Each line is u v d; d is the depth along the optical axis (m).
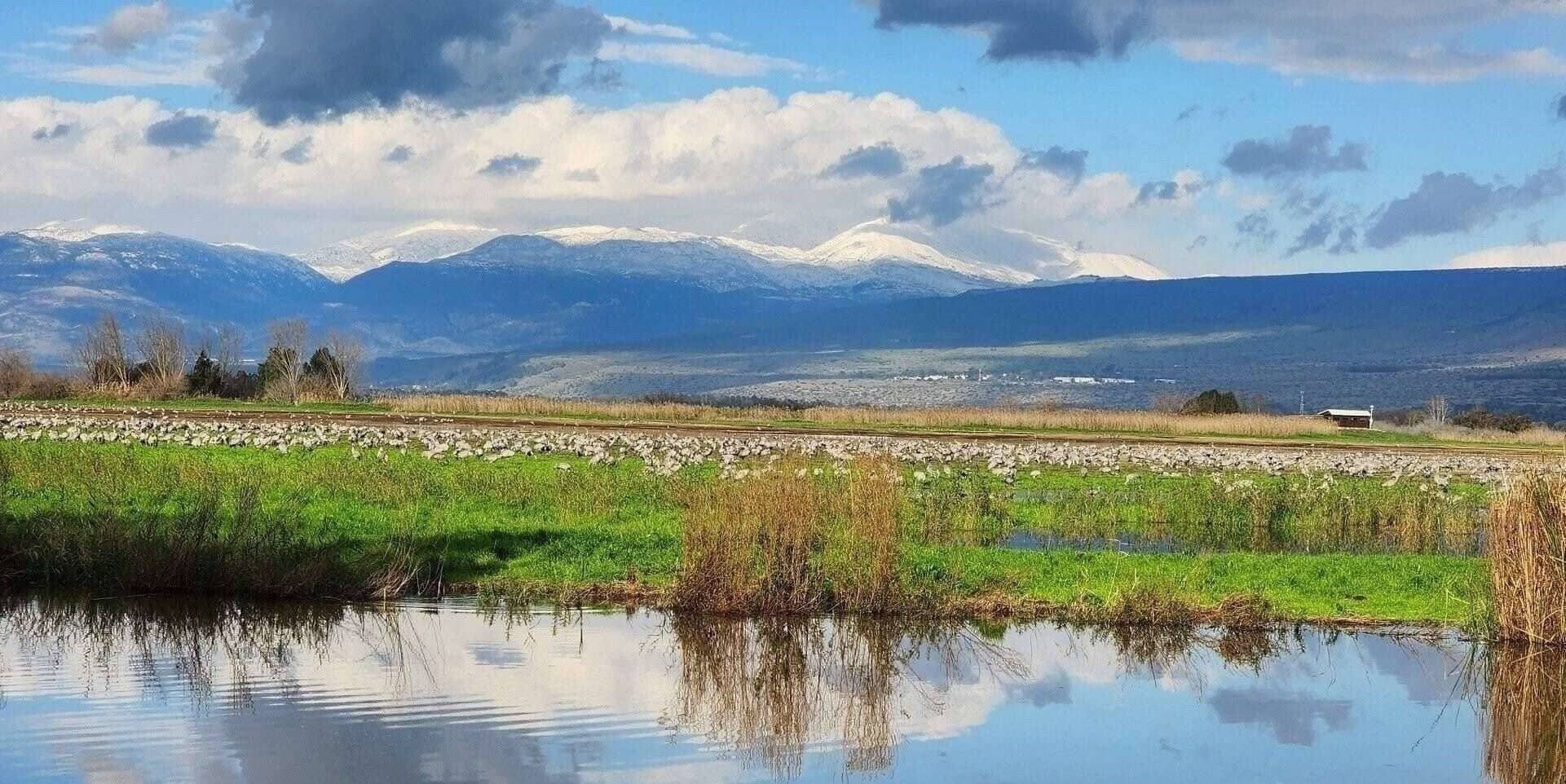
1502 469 61.03
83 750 19.22
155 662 23.86
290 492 38.84
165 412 85.06
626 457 56.56
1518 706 22.52
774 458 35.72
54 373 113.19
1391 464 65.38
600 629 26.39
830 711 21.92
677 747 19.95
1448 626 27.53
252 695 22.03
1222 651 25.91
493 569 30.23
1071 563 31.94
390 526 33.78
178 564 28.44
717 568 27.73
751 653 25.09
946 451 61.59
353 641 25.36
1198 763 19.70
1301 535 41.03
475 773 18.55
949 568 30.14
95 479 38.78
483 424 83.12
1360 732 21.17
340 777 18.25
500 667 23.81
